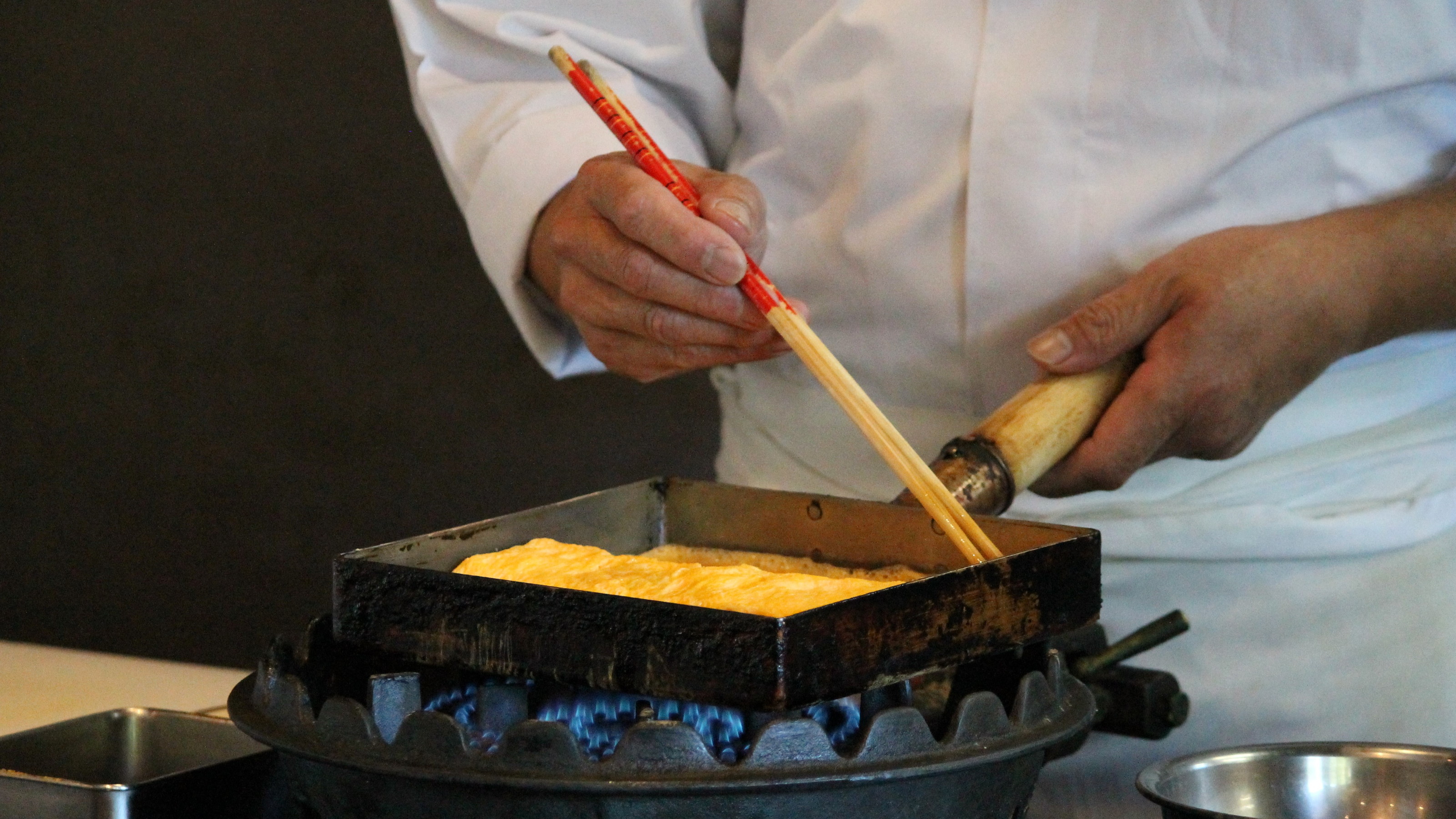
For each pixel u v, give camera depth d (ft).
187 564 13.55
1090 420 4.47
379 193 12.16
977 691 3.37
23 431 13.98
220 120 12.61
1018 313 5.13
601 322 4.73
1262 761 3.44
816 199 5.50
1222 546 5.23
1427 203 4.73
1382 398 5.22
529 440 12.00
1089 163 4.94
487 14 5.75
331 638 3.54
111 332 13.41
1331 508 5.24
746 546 4.14
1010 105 4.92
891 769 2.84
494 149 5.51
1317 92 4.74
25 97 13.34
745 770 2.80
